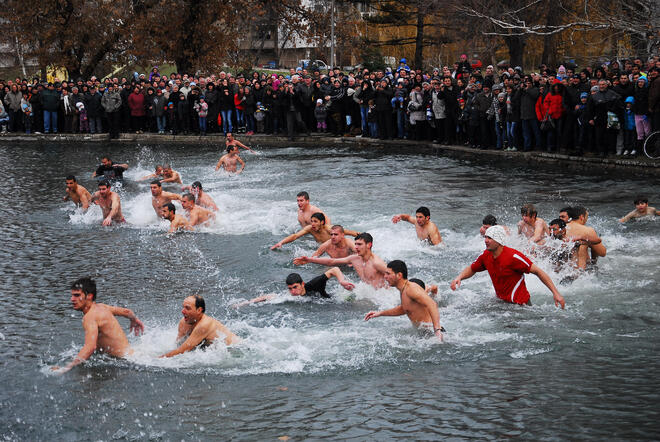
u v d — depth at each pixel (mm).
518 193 15562
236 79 28984
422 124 24656
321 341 7750
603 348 7258
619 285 9266
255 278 10242
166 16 34750
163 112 28766
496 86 21312
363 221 13328
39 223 14031
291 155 23766
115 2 35500
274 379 6797
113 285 9984
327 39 39031
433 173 18875
